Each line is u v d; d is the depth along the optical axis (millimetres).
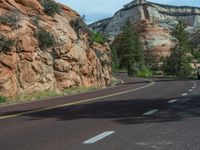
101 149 9453
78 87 38594
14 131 12586
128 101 22812
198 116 15344
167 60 137125
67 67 37625
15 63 31328
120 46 144250
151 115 15812
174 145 9812
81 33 43688
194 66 175625
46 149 9617
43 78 33812
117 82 60656
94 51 49156
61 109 19094
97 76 45250
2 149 9719
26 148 9781
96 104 21391
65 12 44688
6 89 30031
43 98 29312
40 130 12656
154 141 10359
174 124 13320
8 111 19203
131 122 13969
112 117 15469
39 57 34250
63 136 11422
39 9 37938
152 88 37688
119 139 10719
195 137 10898
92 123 13938
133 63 137375
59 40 37375
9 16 33094
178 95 27016
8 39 31328
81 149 9508
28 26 34344
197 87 37688
